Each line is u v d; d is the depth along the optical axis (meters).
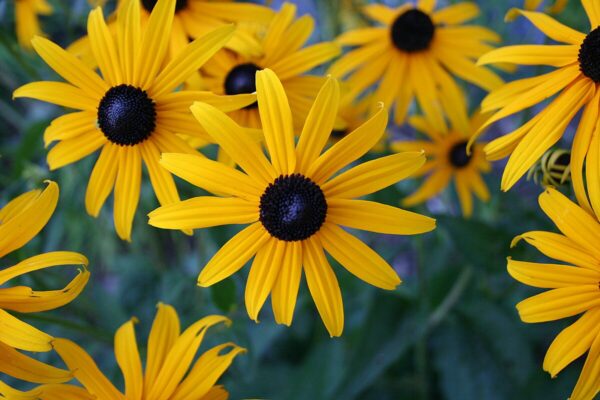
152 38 0.33
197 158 0.31
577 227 0.30
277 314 0.31
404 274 0.60
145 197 0.45
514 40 0.57
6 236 0.31
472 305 0.45
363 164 0.31
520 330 0.46
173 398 0.32
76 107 0.34
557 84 0.32
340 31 0.50
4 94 0.56
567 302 0.30
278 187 0.31
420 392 0.49
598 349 0.30
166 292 0.45
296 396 0.45
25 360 0.31
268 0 0.41
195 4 0.37
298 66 0.36
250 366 0.42
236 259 0.31
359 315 0.46
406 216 0.31
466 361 0.44
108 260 0.53
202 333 0.32
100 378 0.32
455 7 0.42
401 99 0.41
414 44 0.41
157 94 0.33
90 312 0.48
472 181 0.45
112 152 0.34
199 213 0.31
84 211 0.48
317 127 0.31
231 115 0.35
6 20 0.47
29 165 0.44
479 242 0.41
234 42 0.35
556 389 0.43
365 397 0.49
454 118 0.41
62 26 0.50
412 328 0.43
